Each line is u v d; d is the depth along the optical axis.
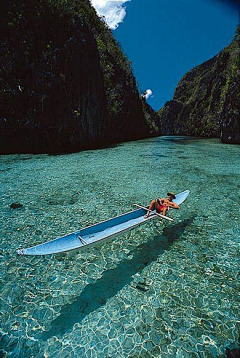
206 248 6.51
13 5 23.61
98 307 4.46
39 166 17.05
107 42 45.03
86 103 28.50
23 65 23.80
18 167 16.64
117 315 4.29
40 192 11.12
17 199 10.18
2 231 7.38
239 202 10.05
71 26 27.00
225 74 61.66
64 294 4.79
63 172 15.14
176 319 4.19
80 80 27.23
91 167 16.75
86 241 5.66
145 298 4.69
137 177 13.95
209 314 4.30
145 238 7.02
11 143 24.00
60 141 26.28
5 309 4.38
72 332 3.94
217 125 60.09
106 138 37.06
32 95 23.97
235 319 4.19
